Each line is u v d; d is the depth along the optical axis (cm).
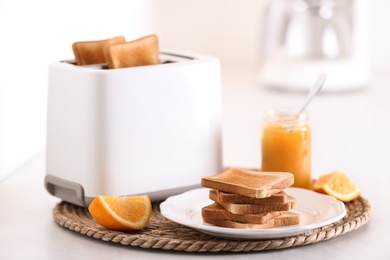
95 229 129
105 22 214
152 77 136
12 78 160
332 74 261
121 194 136
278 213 128
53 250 126
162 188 139
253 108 240
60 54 184
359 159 183
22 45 164
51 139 141
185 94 139
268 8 272
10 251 125
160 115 137
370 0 304
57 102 138
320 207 135
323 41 264
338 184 145
